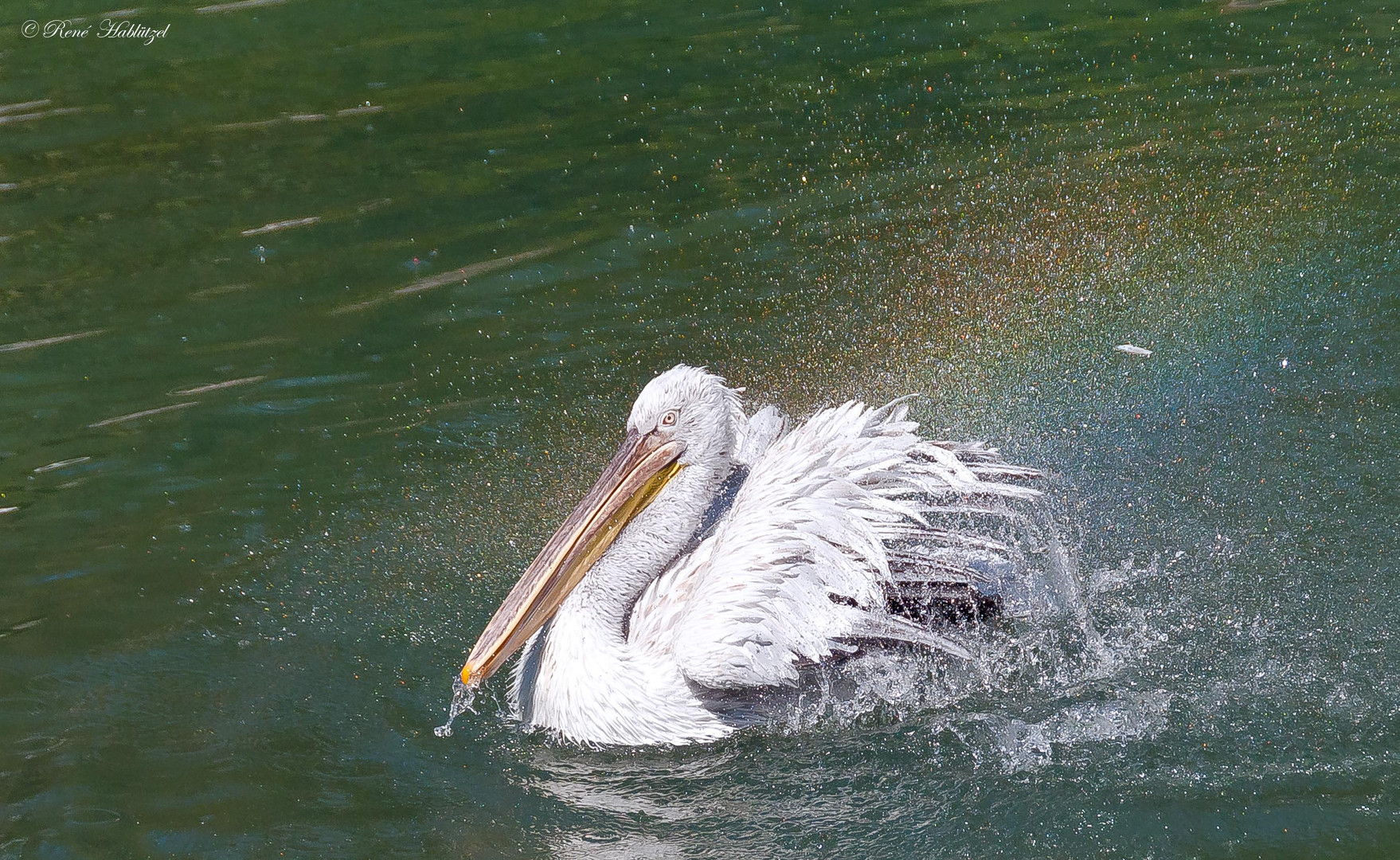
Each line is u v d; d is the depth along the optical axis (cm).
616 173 1736
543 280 1526
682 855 833
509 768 926
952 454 1048
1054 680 976
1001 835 837
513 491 1223
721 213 1642
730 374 1359
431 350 1417
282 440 1290
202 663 1023
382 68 2070
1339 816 827
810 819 866
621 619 987
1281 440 1223
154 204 1711
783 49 2072
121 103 1984
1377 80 1862
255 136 1872
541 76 2016
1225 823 827
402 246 1598
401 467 1256
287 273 1556
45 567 1123
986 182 1683
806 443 1043
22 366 1397
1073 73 1944
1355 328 1373
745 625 968
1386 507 1128
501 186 1717
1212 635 1004
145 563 1132
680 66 2027
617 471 1002
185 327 1461
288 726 959
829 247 1567
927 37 2097
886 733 943
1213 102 1831
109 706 973
